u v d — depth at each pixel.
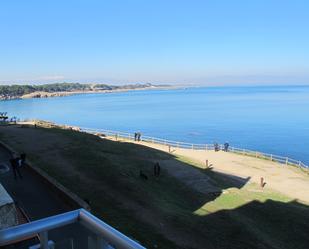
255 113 173.62
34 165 29.92
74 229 3.36
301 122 135.25
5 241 3.13
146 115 177.38
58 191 22.73
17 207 20.75
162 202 25.97
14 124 69.69
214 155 56.28
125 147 50.09
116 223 20.42
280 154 80.25
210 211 25.81
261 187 39.09
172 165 40.41
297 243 21.88
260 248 20.06
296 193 37.69
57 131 56.78
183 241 19.33
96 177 29.72
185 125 135.00
